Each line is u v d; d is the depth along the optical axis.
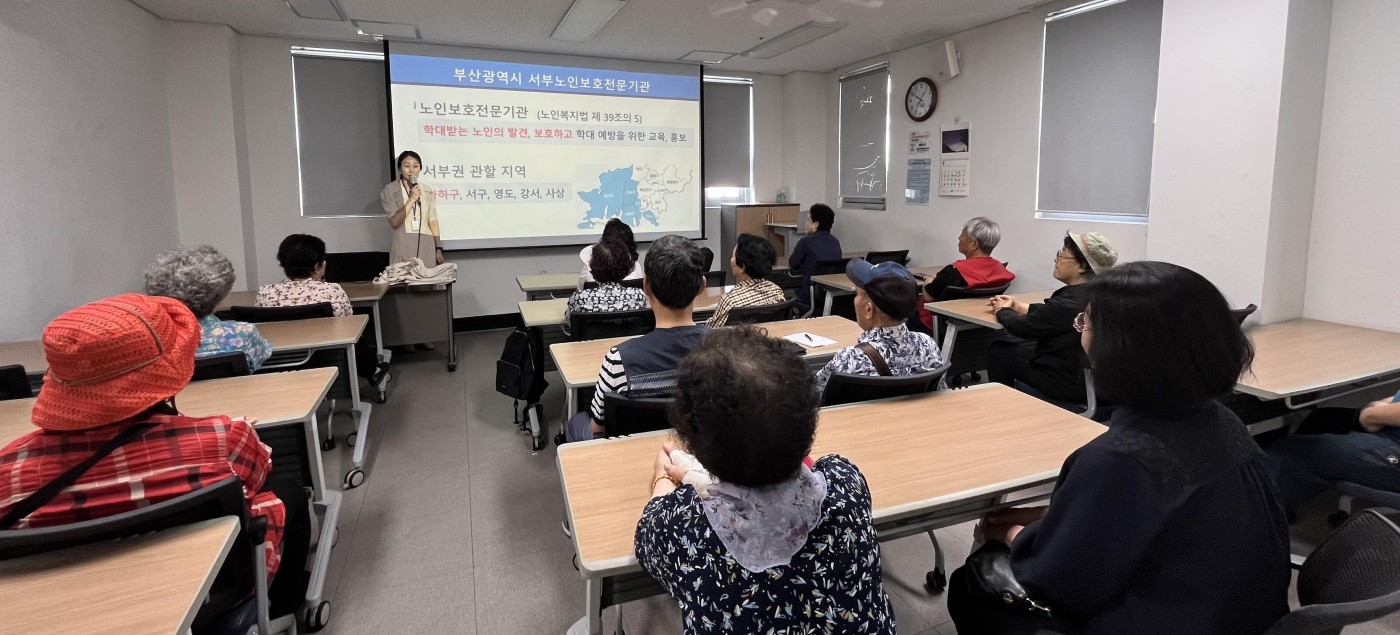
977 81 4.89
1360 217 2.82
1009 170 4.70
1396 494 1.79
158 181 4.40
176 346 1.18
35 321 3.08
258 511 1.42
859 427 1.64
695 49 5.53
